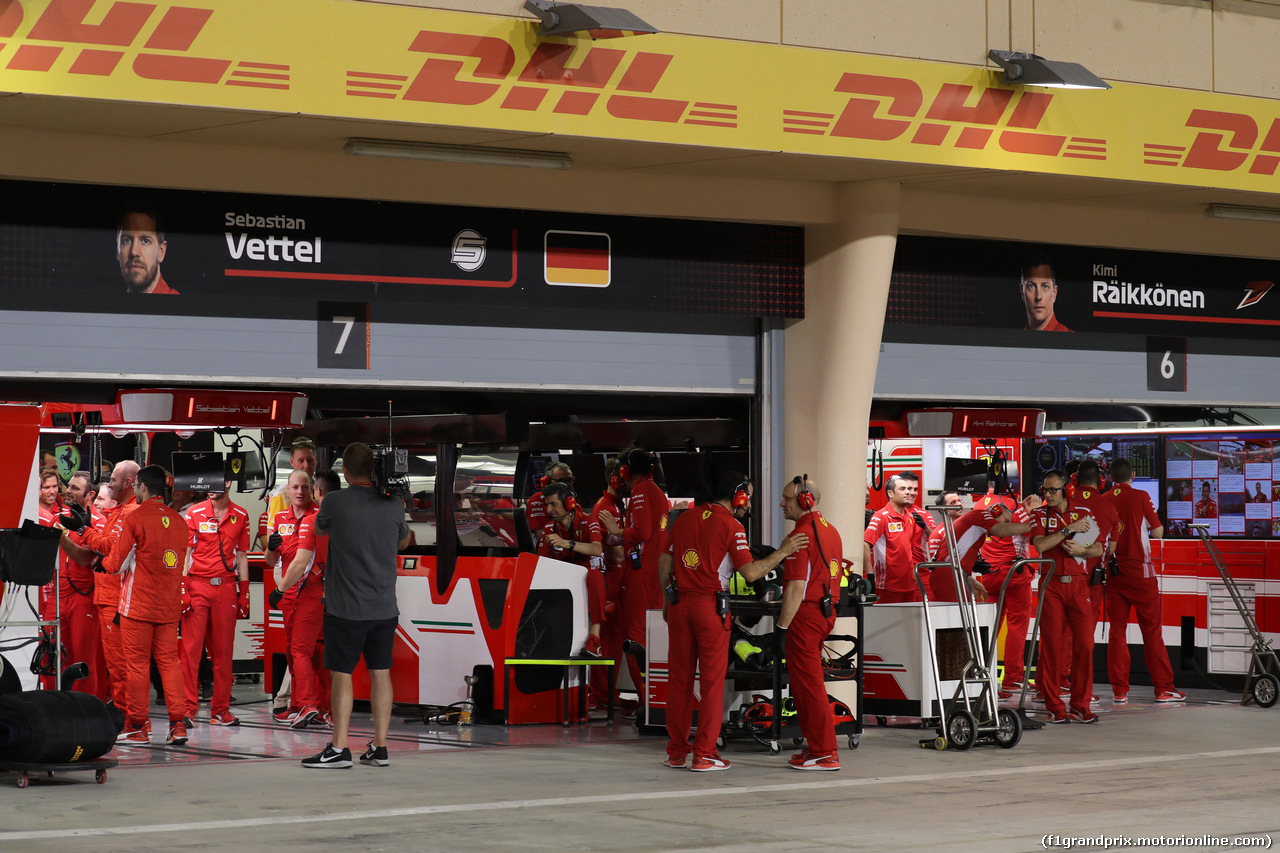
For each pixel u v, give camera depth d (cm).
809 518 1136
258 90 1070
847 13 1269
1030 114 1328
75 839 839
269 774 1097
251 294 1233
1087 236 1534
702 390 1434
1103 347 1633
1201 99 1404
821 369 1419
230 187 1213
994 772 1128
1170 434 1878
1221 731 1401
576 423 1667
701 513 1133
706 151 1234
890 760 1195
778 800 994
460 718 1431
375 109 1102
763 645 1265
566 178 1322
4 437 1091
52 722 1016
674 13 1208
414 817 920
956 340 1557
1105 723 1472
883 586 1605
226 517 1441
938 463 2036
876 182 1384
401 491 1168
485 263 1312
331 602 1131
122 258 1191
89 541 1310
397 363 1317
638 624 1519
